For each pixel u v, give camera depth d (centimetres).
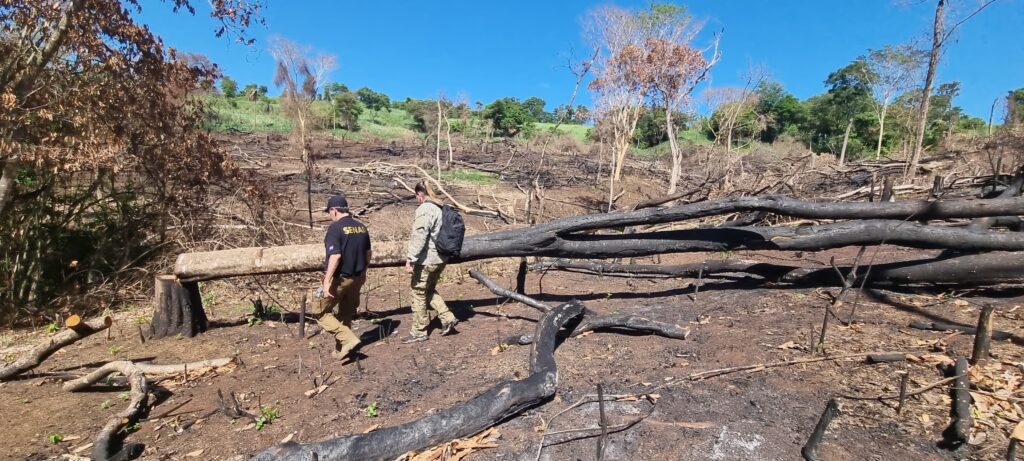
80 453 353
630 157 3753
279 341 570
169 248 914
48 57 702
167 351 562
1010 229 621
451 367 448
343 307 503
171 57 841
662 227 1143
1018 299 486
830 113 4456
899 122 3356
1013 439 249
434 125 4488
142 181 923
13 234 762
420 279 505
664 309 561
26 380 488
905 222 533
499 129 5894
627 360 422
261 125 4188
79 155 715
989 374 335
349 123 4966
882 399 321
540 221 1381
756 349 417
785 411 319
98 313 782
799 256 761
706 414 321
